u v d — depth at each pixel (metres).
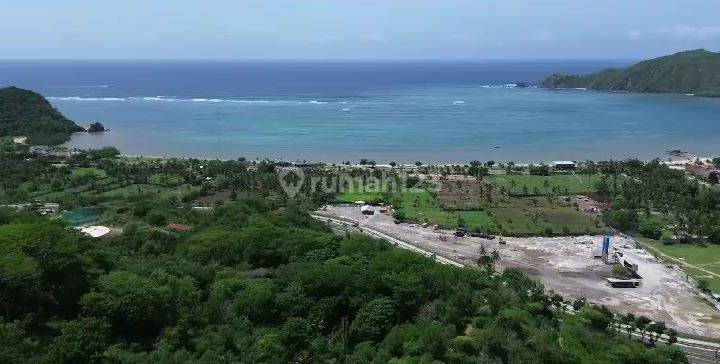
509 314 81.38
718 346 95.00
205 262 96.56
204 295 80.75
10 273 66.69
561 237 149.75
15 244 73.81
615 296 115.00
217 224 119.25
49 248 73.44
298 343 72.00
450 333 75.06
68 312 68.56
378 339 76.06
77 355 58.84
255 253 97.50
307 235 105.44
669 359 83.06
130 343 66.19
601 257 135.50
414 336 73.69
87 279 72.81
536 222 160.00
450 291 87.25
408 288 84.12
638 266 130.12
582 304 102.75
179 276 83.38
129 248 101.88
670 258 139.12
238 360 66.25
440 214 166.75
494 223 158.50
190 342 68.12
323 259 97.50
